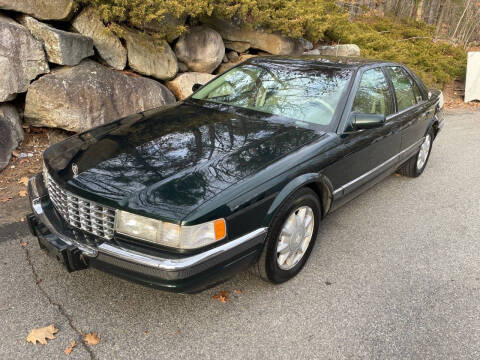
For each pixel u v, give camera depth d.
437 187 5.23
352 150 3.38
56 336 2.48
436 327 2.77
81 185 2.50
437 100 5.47
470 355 2.55
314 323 2.74
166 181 2.46
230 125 3.28
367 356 2.50
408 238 3.94
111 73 5.23
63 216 2.68
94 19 5.36
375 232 4.01
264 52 8.00
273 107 3.58
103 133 3.17
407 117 4.36
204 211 2.30
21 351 2.36
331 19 8.78
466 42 17.61
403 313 2.89
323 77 3.74
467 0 17.41
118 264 2.35
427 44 13.43
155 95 5.60
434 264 3.52
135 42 5.76
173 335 2.55
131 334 2.54
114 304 2.77
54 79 4.76
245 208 2.50
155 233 2.28
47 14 4.98
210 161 2.69
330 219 4.23
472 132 8.07
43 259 3.18
